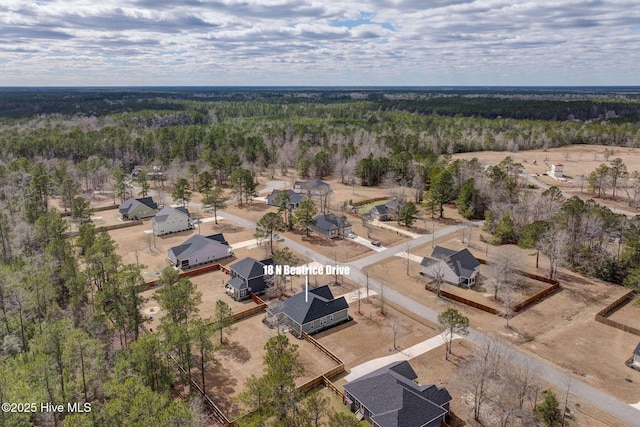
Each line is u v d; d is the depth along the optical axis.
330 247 75.19
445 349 45.53
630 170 125.94
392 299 56.91
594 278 63.28
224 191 115.31
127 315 43.41
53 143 131.00
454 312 43.59
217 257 70.00
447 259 62.03
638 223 66.81
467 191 90.81
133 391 30.38
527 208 79.19
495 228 80.44
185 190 102.81
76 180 110.75
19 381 34.69
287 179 129.00
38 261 57.78
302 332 47.84
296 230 84.31
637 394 38.69
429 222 89.44
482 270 65.44
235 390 39.09
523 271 64.44
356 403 36.47
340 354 44.81
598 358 44.00
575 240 66.75
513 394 35.44
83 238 61.94
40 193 95.06
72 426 29.03
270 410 31.28
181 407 29.95
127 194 107.62
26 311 48.97
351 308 54.56
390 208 91.44
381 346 46.25
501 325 50.28
